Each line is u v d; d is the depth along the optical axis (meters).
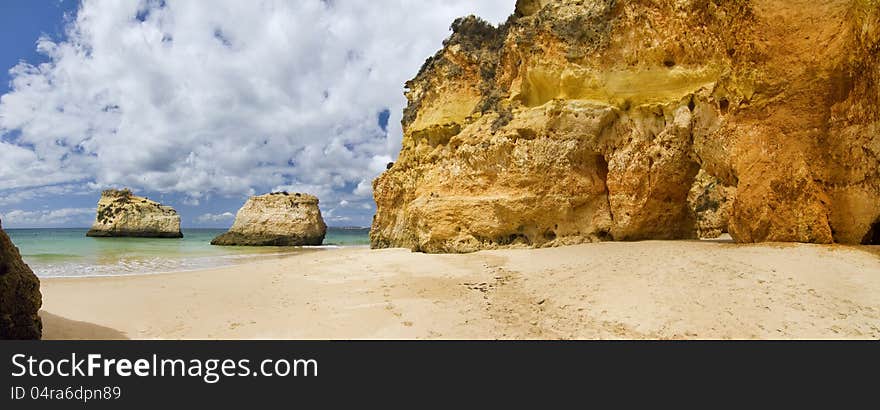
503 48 20.47
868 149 8.87
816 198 9.54
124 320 8.05
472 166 18.09
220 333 7.29
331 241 58.62
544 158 16.22
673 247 11.25
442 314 7.98
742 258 8.70
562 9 17.69
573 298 8.14
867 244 8.94
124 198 54.06
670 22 14.90
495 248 16.80
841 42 9.38
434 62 23.91
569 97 16.53
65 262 21.78
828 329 5.94
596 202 16.23
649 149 14.95
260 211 43.94
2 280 5.65
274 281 12.38
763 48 10.46
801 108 9.92
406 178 23.88
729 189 19.14
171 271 17.53
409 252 19.28
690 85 14.59
